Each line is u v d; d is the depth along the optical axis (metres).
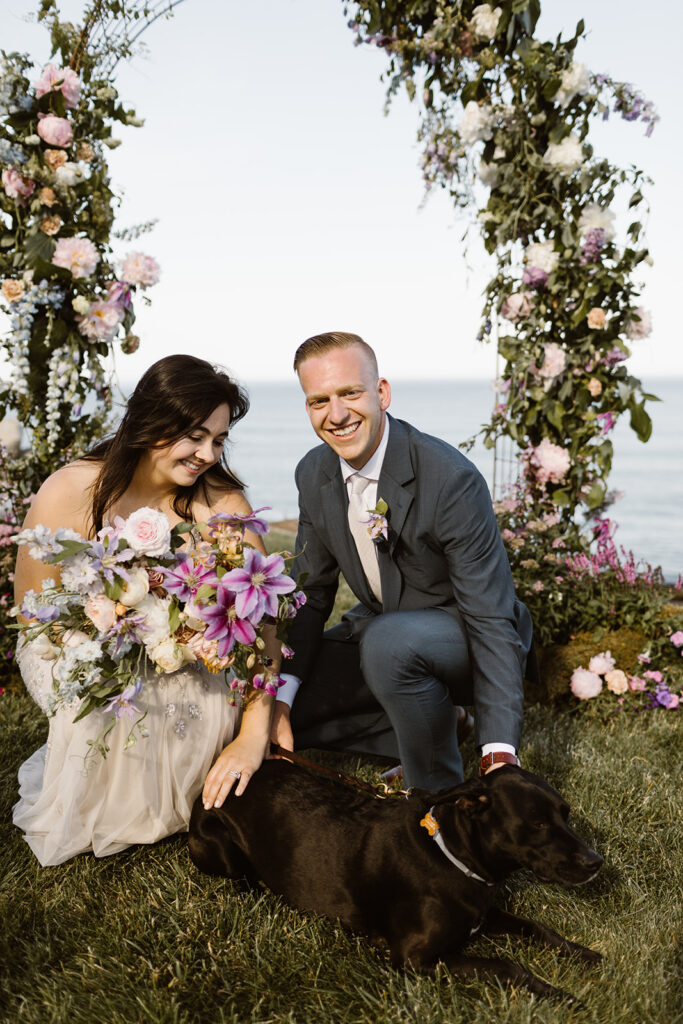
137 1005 2.27
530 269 4.64
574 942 2.57
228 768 2.91
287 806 2.77
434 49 4.58
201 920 2.62
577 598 4.85
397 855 2.53
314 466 3.46
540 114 4.53
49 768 2.94
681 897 2.86
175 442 2.91
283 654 2.96
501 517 5.00
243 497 3.36
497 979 2.34
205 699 3.00
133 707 2.61
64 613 2.66
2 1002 2.33
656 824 3.34
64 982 2.37
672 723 4.38
